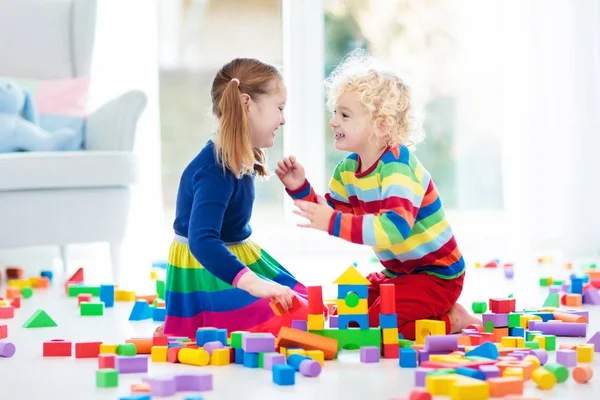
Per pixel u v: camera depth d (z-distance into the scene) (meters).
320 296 1.85
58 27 3.98
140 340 1.88
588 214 4.39
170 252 2.17
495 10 4.78
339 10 4.70
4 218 3.15
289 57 4.63
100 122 3.54
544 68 4.44
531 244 4.45
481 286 3.22
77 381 1.64
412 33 4.79
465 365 1.55
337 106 2.10
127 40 4.39
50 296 3.11
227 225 2.14
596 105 4.38
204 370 1.72
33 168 3.15
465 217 4.89
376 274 2.24
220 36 4.68
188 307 2.12
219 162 2.05
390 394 1.50
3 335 2.18
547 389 1.51
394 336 1.85
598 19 4.38
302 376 1.66
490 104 4.86
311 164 4.66
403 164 2.01
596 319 2.42
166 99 4.65
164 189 4.66
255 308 2.09
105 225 3.32
